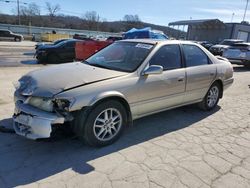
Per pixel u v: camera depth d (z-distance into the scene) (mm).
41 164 3107
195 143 3904
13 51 19984
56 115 3062
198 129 4477
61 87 3186
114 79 3555
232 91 7766
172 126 4547
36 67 11555
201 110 5504
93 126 3387
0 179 2779
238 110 5727
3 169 2967
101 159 3281
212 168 3217
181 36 55062
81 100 3160
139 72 3830
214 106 5633
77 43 12406
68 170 3006
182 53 4605
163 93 4184
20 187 2664
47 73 3609
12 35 36594
